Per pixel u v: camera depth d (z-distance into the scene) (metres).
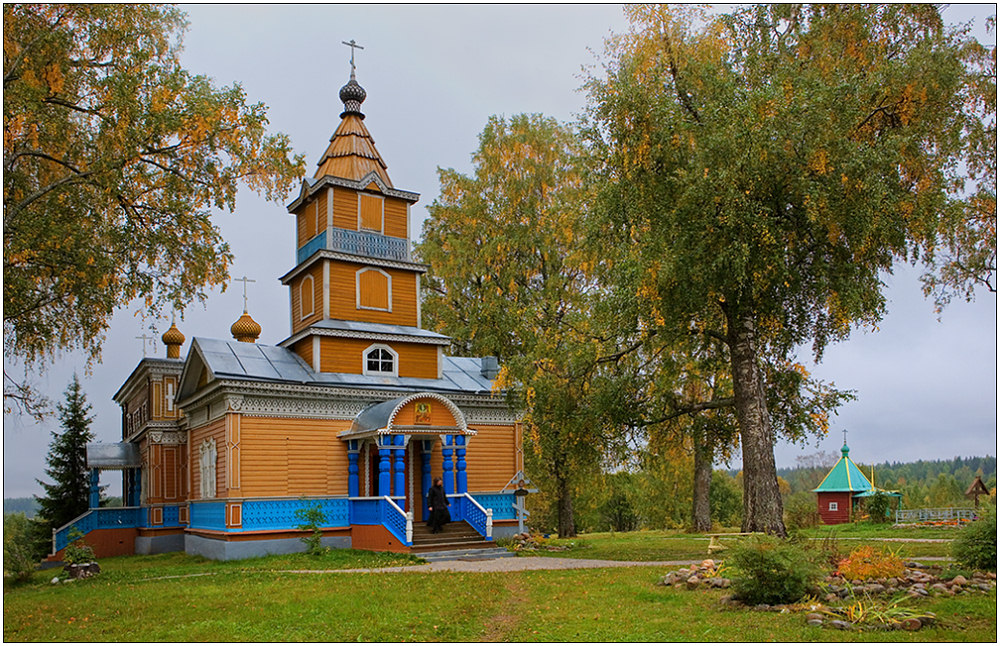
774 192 19.61
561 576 17.19
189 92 20.14
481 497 27.00
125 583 17.94
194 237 21.28
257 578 17.67
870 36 22.12
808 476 120.56
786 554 12.98
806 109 19.05
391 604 14.00
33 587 18.44
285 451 24.66
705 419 26.84
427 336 28.66
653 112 20.69
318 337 26.81
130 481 38.53
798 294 21.70
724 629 11.38
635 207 20.95
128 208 20.64
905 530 28.97
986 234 24.58
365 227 29.00
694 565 16.66
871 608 11.79
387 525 23.36
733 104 19.94
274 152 21.05
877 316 20.89
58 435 47.06
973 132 22.41
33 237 18.53
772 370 24.80
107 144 19.03
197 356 26.92
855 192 19.00
